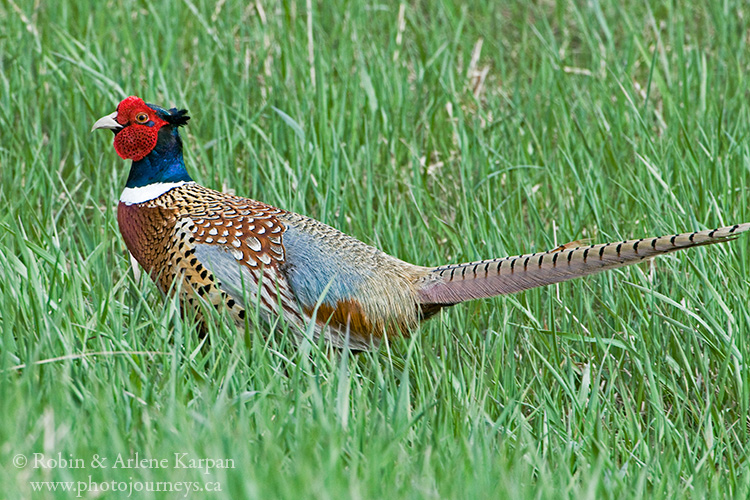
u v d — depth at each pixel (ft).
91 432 17.24
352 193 30.78
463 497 16.29
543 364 24.58
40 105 35.47
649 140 31.50
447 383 20.53
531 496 16.96
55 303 21.66
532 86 38.22
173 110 24.23
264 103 36.22
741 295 24.52
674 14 45.21
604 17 46.42
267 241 22.99
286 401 18.88
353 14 44.14
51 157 34.17
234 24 43.55
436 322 25.58
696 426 22.95
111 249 28.84
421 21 46.47
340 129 33.53
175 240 23.18
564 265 21.59
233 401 18.52
